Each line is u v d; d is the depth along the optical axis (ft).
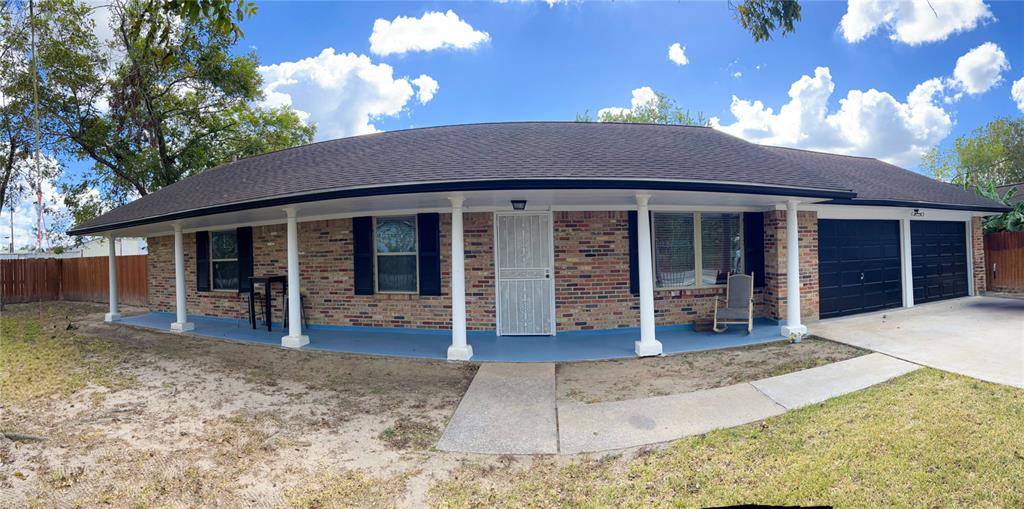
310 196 23.61
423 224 30.60
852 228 34.63
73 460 13.14
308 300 33.91
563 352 25.14
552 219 29.53
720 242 31.63
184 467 12.73
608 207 29.19
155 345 29.50
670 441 13.87
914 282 38.11
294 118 83.76
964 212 40.27
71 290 61.11
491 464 12.84
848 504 10.13
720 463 12.33
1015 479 10.79
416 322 31.22
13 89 48.91
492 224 29.81
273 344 29.01
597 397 18.04
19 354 27.35
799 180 25.59
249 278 33.94
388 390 19.52
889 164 46.98
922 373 18.97
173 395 19.12
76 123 58.80
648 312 24.30
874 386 17.78
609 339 27.96
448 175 22.33
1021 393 16.21
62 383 20.99
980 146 117.50
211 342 30.14
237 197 27.02
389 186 21.97
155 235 44.65
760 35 18.90
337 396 18.81
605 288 29.94
